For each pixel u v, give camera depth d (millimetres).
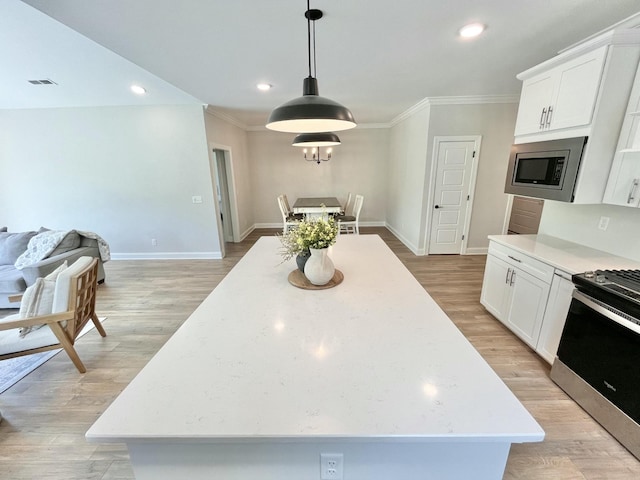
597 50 1830
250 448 874
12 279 2990
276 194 7094
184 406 868
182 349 1155
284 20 1894
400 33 2094
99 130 4434
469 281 3781
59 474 1493
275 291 1703
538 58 2598
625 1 1721
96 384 2104
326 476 908
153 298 3480
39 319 1973
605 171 1982
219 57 2523
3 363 2311
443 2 1709
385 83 3367
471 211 4621
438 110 4180
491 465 893
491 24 1987
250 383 962
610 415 1636
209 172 4602
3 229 3756
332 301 1562
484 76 3121
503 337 2562
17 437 1693
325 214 2305
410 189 5156
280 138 6742
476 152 4340
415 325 1318
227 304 1545
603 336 1655
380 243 2693
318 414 835
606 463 1500
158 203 4750
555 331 2070
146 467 900
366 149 6789
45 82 3658
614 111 1875
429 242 4809
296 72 2932
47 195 4715
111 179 4645
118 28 1991
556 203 2725
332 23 1932
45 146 4500
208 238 4910
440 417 818
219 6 1722
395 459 881
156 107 4336
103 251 3826
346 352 1122
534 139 2453
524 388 1989
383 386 940
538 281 2221
